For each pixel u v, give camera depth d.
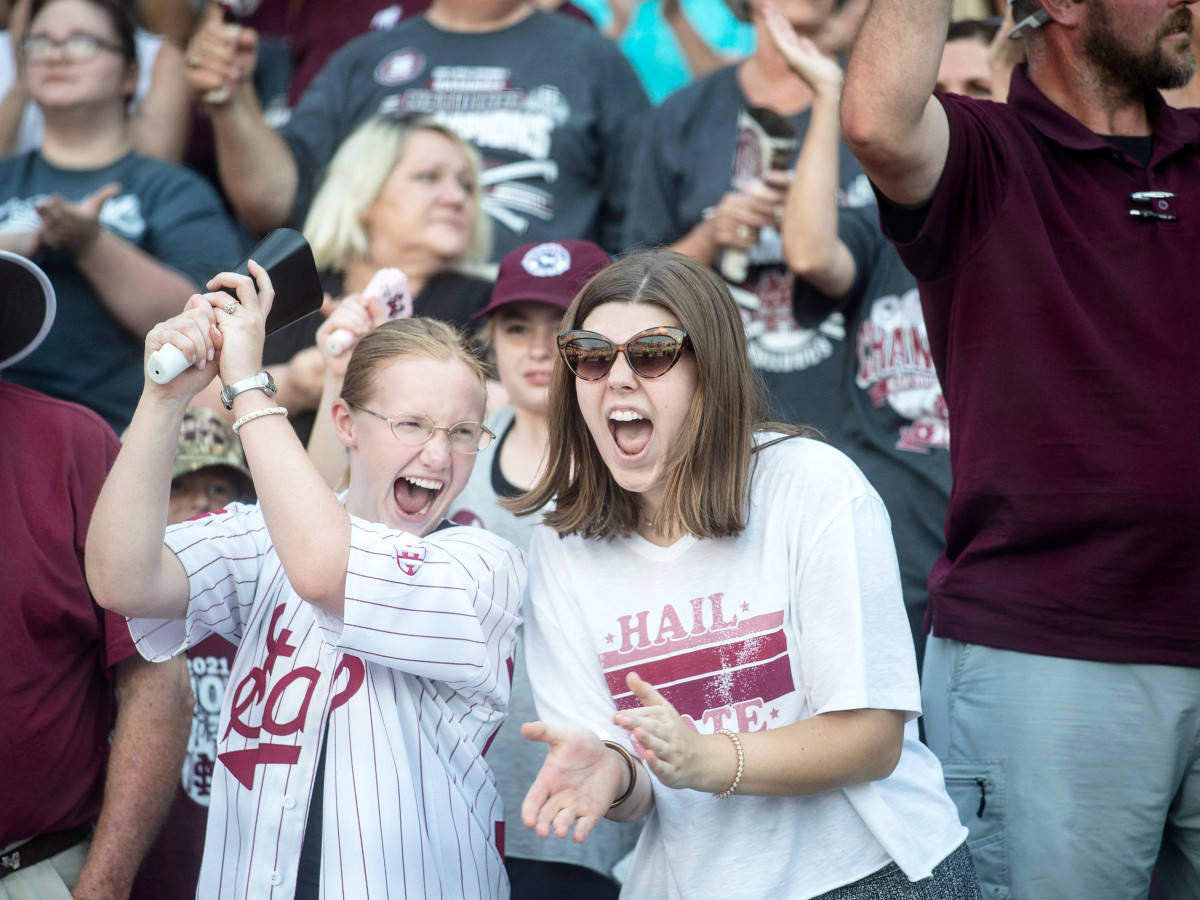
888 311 10.01
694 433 5.18
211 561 5.54
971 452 6.24
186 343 5.00
